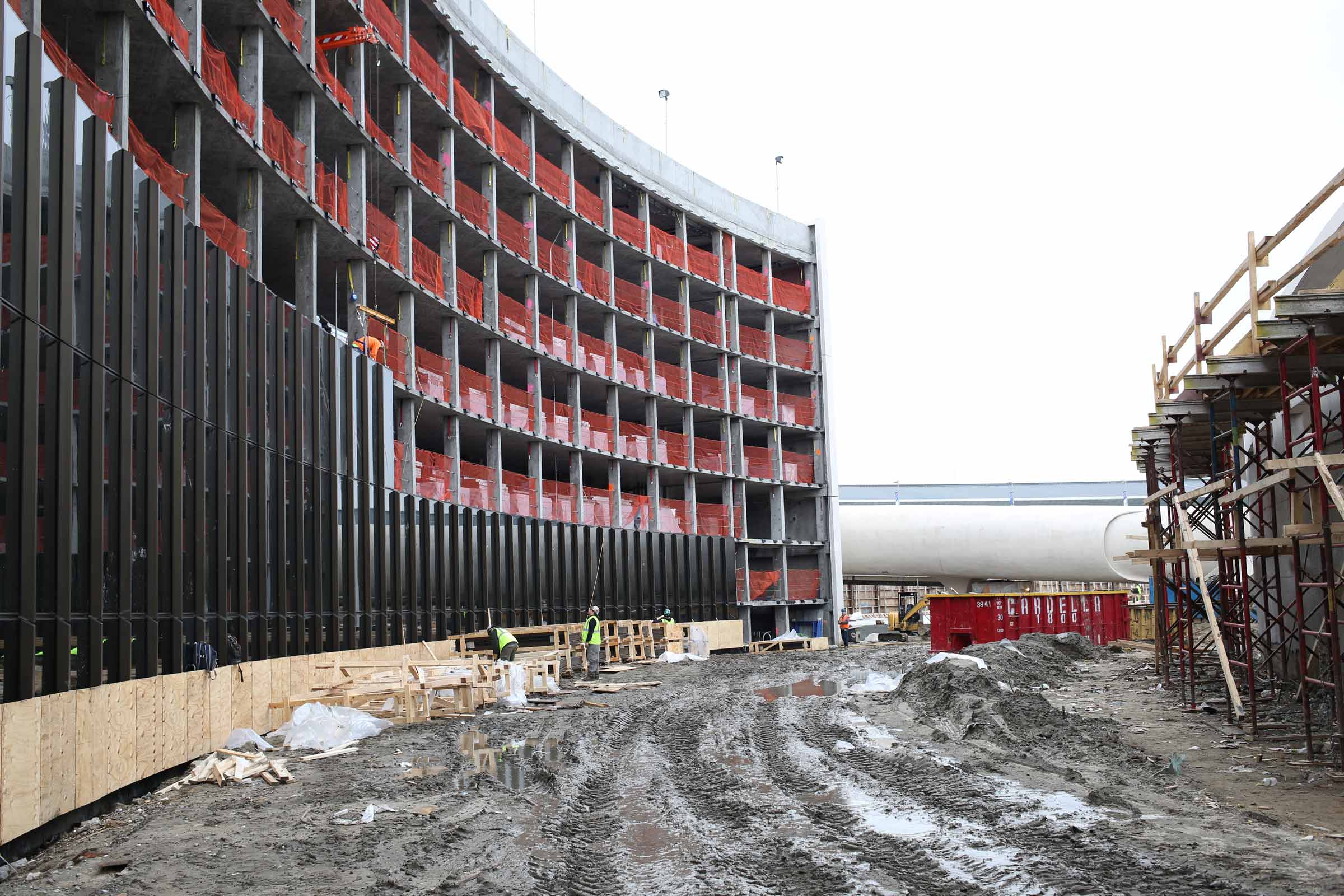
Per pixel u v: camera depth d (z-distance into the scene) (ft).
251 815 42.52
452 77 123.44
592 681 104.37
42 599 40.83
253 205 81.15
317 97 91.91
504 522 128.88
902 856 33.19
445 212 120.78
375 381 90.84
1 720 36.27
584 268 155.53
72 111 43.88
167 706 50.90
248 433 64.34
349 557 82.53
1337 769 45.19
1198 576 64.69
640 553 159.12
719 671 118.62
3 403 38.70
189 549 55.77
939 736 58.90
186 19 70.44
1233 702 61.26
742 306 197.16
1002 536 201.98
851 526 211.41
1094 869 30.53
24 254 40.16
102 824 42.42
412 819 40.91
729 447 184.85
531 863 34.17
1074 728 59.67
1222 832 34.58
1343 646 63.36
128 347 49.03
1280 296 44.55
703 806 42.68
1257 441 70.08
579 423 150.10
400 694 71.41
